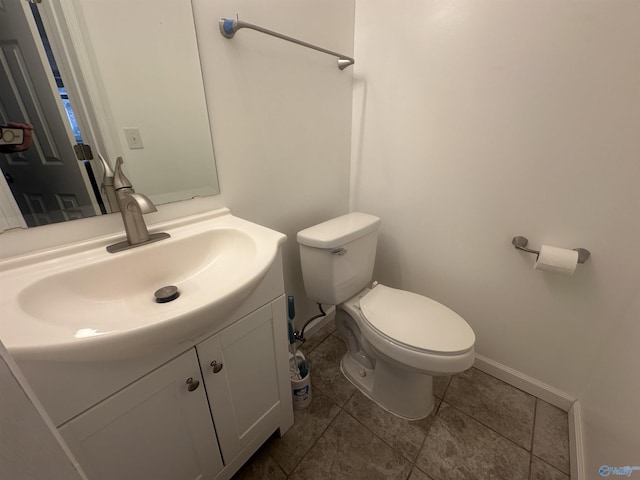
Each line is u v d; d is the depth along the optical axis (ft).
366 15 4.09
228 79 2.97
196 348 2.13
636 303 2.87
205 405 2.38
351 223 4.10
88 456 1.74
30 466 0.80
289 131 3.79
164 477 2.26
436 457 3.34
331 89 4.21
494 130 3.47
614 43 2.60
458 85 3.59
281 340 2.98
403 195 4.60
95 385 1.64
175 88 2.64
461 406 3.95
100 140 2.34
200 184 3.02
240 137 3.25
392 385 3.77
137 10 2.32
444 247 4.40
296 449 3.43
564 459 3.29
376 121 4.51
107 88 2.31
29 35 1.93
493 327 4.25
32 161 2.04
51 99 2.07
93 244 2.33
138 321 1.50
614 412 2.68
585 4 2.63
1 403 0.72
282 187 3.95
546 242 3.46
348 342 4.56
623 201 2.88
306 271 3.97
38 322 1.47
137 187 2.61
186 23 2.56
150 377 1.90
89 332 1.39
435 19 3.52
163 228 2.72
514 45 3.09
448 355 3.04
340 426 3.69
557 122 3.05
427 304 3.80
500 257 3.88
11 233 2.02
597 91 2.77
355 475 3.17
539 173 3.30
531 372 4.07
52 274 1.94
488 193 3.74
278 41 3.31
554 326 3.68
